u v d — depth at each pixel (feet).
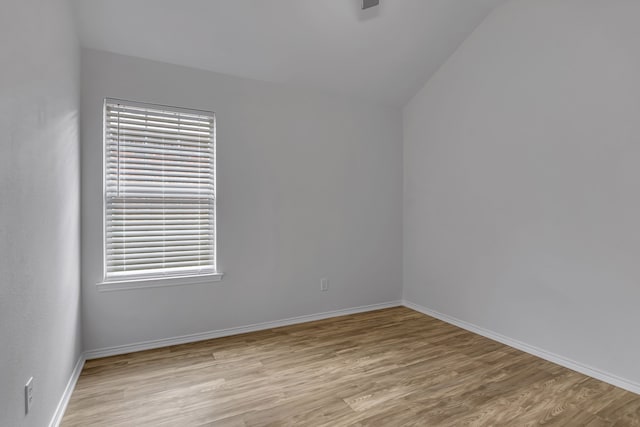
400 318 11.53
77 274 7.57
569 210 7.86
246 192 10.08
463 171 10.59
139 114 8.79
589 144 7.47
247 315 10.16
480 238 10.05
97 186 8.23
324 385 7.06
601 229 7.28
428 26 9.79
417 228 12.39
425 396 6.64
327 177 11.44
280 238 10.65
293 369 7.76
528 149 8.72
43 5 5.26
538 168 8.50
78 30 7.70
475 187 10.19
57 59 5.99
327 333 10.09
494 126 9.60
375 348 8.98
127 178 8.66
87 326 8.20
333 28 9.22
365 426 5.73
